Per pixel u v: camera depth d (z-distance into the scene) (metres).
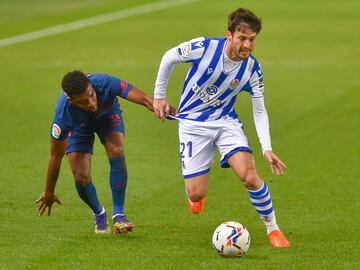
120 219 28.31
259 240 28.20
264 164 40.16
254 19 25.94
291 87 59.81
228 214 31.84
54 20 94.88
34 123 48.97
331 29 88.12
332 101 55.03
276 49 76.25
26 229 29.36
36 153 41.91
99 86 27.25
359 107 53.09
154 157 41.47
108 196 34.59
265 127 27.27
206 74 26.84
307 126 48.28
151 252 26.48
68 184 36.16
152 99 27.42
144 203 33.41
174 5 106.81
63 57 72.19
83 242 27.64
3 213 31.64
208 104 27.38
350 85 60.34
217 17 95.81
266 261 25.59
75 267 24.92
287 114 51.41
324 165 39.81
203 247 27.20
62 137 26.81
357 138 45.28
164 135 46.38
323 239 28.38
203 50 26.78
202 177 27.84
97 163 40.09
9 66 68.25
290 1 111.12
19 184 36.12
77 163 27.97
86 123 27.67
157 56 72.31
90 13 100.50
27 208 32.41
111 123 28.33
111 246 27.17
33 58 71.81
